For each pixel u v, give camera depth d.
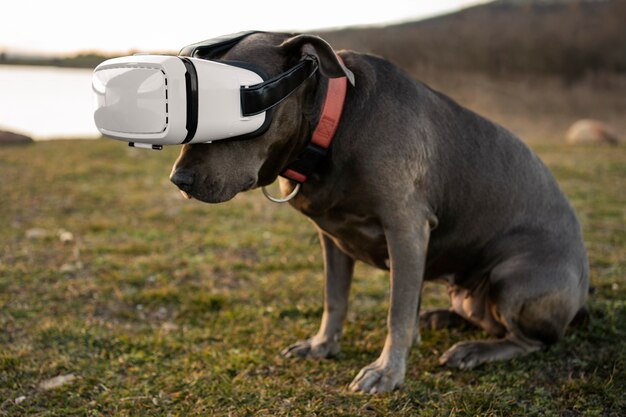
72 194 2.97
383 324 1.64
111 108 1.08
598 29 11.79
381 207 1.29
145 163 3.79
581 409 1.27
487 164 1.43
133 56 1.09
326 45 1.16
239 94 1.11
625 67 11.12
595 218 2.62
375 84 1.30
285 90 1.16
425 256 1.34
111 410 1.27
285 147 1.22
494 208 1.44
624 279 1.90
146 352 1.49
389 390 1.30
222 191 1.16
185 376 1.38
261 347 1.51
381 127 1.28
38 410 1.28
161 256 2.13
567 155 4.30
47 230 2.38
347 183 1.28
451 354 1.44
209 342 1.54
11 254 2.11
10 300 1.75
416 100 1.34
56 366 1.41
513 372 1.39
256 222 2.56
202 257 2.13
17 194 2.93
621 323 1.59
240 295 1.81
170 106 1.05
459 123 1.42
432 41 11.73
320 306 1.74
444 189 1.38
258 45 1.20
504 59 11.52
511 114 8.89
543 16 12.33
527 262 1.43
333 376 1.39
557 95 10.00
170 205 2.81
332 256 1.47
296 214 2.68
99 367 1.42
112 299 1.79
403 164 1.28
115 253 2.16
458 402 1.27
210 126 1.09
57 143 4.37
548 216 1.48
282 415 1.23
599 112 9.14
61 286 1.85
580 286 1.48
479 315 1.52
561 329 1.46
